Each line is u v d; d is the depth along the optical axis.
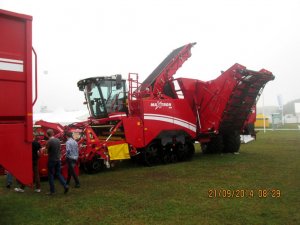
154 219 6.06
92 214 6.47
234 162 12.95
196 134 14.62
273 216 6.05
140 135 12.62
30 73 5.29
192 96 14.71
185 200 7.34
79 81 14.35
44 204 7.28
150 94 13.59
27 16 5.26
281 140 22.91
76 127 12.38
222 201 7.16
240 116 14.95
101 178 10.36
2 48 5.04
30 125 5.26
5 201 7.58
